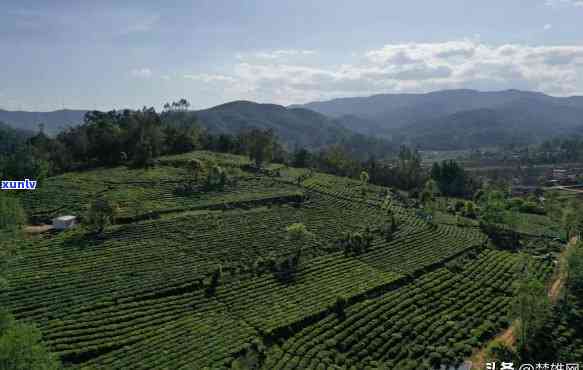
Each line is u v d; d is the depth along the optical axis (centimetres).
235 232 9019
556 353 5722
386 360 5481
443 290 7312
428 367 5375
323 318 6234
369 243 9125
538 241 10225
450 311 6688
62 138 16512
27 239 7844
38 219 9094
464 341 5984
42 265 6806
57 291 6116
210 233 8831
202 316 5994
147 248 7825
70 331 5322
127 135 15825
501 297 7244
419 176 18125
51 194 10444
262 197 11600
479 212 12138
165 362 4991
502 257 8988
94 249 7588
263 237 8888
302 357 5338
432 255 8725
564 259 8275
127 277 6712
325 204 11806
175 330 5600
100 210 8581
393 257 8506
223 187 12319
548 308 5888
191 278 6856
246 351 5369
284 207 11250
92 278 6550
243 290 6775
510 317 6394
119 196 10550
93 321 5575
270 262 7762
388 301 6781
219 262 7550
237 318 6019
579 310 6644
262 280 7131
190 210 10312
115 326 5531
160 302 6194
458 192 16625
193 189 11831
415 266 8119
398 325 6122
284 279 7250
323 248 8675
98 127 16200
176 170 13725
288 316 6094
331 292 6869
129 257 7375
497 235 10444
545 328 6159
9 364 4119
